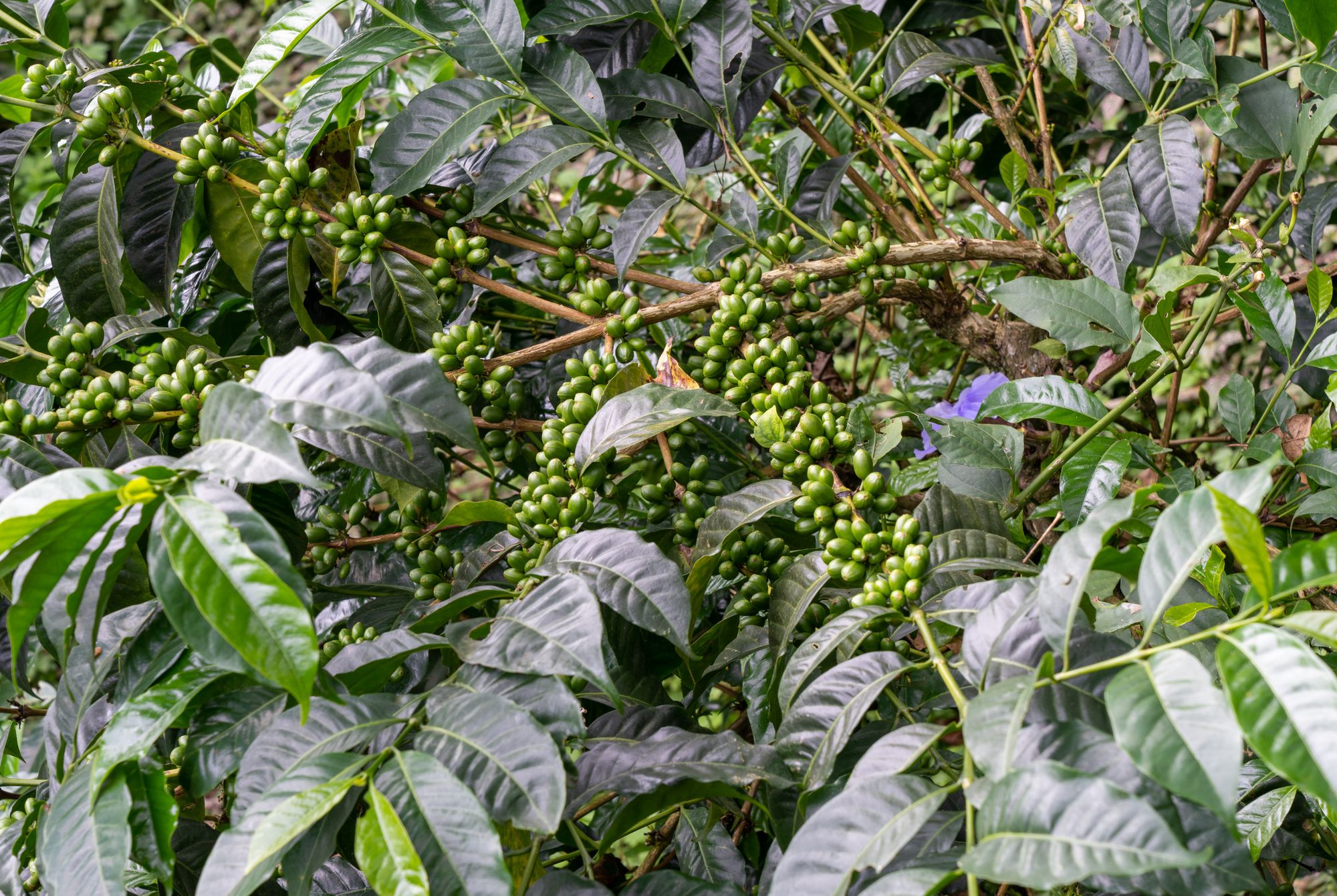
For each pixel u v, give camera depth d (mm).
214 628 1035
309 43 1706
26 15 1546
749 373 1337
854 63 1929
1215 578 1234
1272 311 1370
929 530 1279
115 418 1297
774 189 1989
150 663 1168
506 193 1432
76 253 1467
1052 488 1576
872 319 2209
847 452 1274
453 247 1438
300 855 1082
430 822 1027
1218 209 1675
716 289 1429
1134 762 956
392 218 1427
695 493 1353
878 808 1021
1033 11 1630
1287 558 1002
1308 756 940
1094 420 1341
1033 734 1016
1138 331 1360
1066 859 944
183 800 1375
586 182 2090
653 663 1342
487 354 1411
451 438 1172
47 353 1432
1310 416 1451
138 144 1407
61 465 1270
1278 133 1478
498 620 1151
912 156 2131
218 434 1074
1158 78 1561
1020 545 1378
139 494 1046
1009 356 1651
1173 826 981
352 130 1508
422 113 1428
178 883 1270
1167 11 1482
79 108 1445
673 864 1430
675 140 1478
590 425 1297
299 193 1426
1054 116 2156
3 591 1243
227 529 1028
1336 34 1414
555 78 1457
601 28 1574
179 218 1483
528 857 1219
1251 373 2561
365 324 1680
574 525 1279
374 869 1003
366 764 1065
